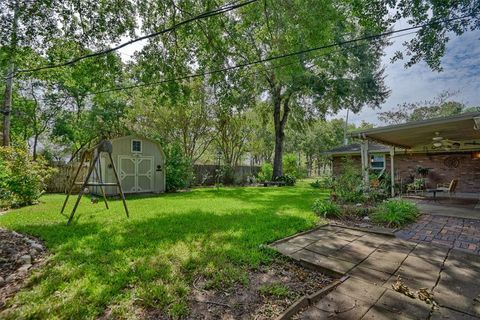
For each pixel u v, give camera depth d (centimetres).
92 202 746
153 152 1110
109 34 525
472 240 405
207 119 1608
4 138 836
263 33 789
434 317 195
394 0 567
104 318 195
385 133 740
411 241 401
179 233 423
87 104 1408
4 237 376
